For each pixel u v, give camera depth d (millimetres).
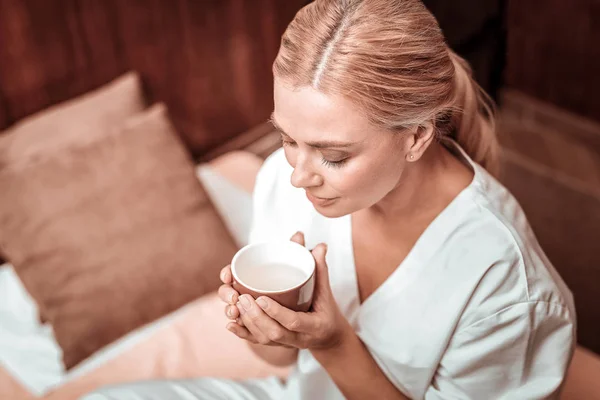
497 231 1071
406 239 1145
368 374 1115
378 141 901
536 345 1091
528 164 2922
